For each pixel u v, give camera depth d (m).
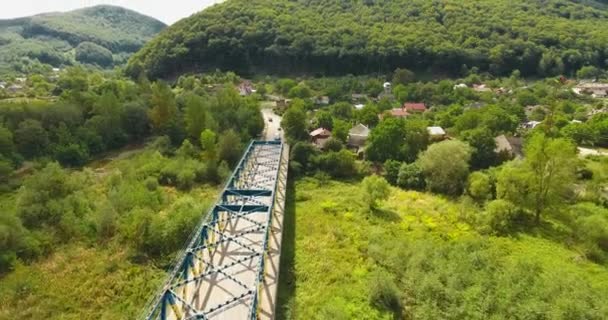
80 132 66.50
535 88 129.25
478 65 155.50
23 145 60.47
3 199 49.28
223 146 62.03
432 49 154.62
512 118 77.81
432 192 54.62
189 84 125.12
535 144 45.50
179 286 23.08
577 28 170.50
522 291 28.36
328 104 116.50
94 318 28.11
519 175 45.19
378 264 35.00
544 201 44.72
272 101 125.88
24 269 33.53
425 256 33.59
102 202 43.69
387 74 154.88
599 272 34.69
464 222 44.88
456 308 27.14
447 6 188.50
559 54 156.12
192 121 69.31
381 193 47.91
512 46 157.75
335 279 32.62
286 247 37.62
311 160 61.75
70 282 31.97
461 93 119.81
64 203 42.81
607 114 80.12
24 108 65.75
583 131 74.62
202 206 41.41
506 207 43.16
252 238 30.97
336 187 56.31
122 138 72.56
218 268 24.25
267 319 22.70
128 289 31.17
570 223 43.88
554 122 83.44
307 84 138.12
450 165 53.41
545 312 25.98
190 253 25.83
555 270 33.47
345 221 44.16
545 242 40.47
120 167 60.38
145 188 48.97
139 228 36.97
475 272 31.36
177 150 66.56
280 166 51.91
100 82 112.44
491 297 27.56
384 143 63.22
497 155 61.62
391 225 43.31
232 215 33.28
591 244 37.88
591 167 56.62
